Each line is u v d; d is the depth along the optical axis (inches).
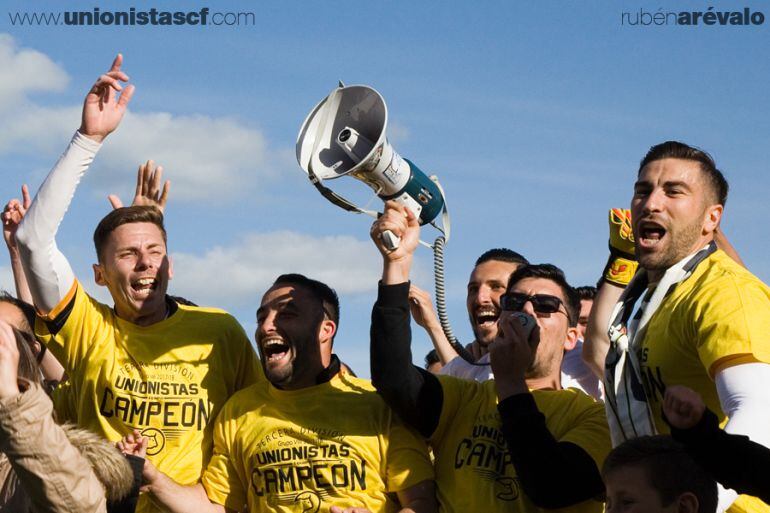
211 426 224.4
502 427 190.4
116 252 229.8
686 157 174.9
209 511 209.2
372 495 203.3
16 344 148.5
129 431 223.0
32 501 147.6
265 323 211.9
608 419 178.4
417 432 208.2
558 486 184.9
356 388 214.5
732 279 163.8
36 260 221.9
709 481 147.9
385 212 202.7
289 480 204.4
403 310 200.4
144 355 227.8
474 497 197.5
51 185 222.5
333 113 211.2
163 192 256.1
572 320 215.8
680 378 166.4
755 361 154.9
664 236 172.9
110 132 227.9
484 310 253.0
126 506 166.6
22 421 141.9
